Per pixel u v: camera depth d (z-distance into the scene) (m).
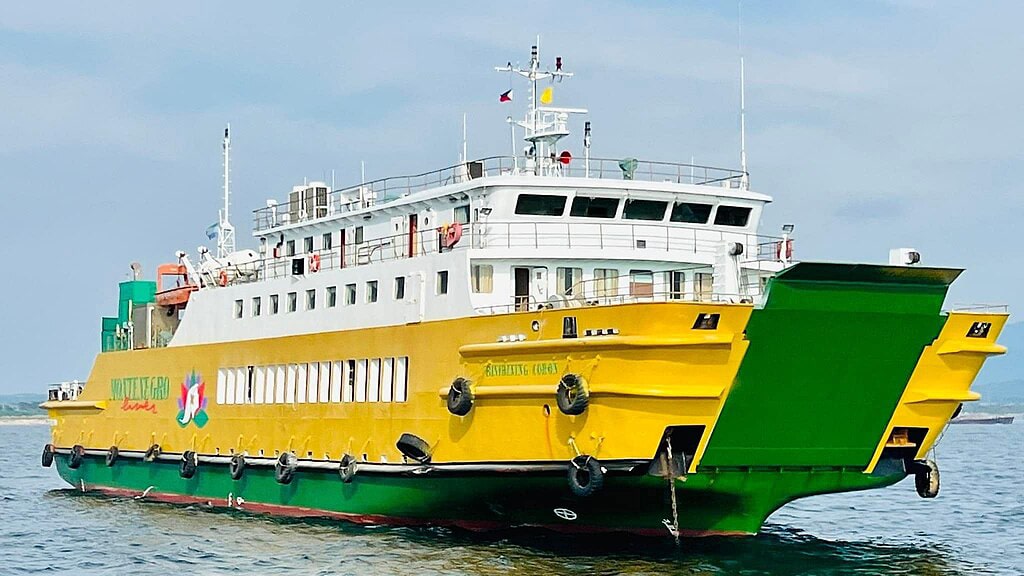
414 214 37.75
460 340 33.03
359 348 36.72
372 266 36.81
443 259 34.22
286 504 39.81
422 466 33.78
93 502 48.62
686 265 35.12
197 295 45.28
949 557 34.41
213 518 41.19
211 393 43.44
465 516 34.44
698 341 28.81
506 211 34.66
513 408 31.53
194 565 33.16
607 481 30.47
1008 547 36.75
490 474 32.12
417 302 34.78
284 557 33.03
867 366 30.44
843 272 28.25
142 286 51.31
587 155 38.31
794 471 32.00
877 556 34.25
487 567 30.36
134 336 50.38
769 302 28.50
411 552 32.50
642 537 33.44
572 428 30.30
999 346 31.97
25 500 50.97
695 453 30.33
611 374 29.45
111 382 50.22
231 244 51.28
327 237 41.72
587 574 29.56
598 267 34.56
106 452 49.53
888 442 32.62
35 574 33.38
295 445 39.16
